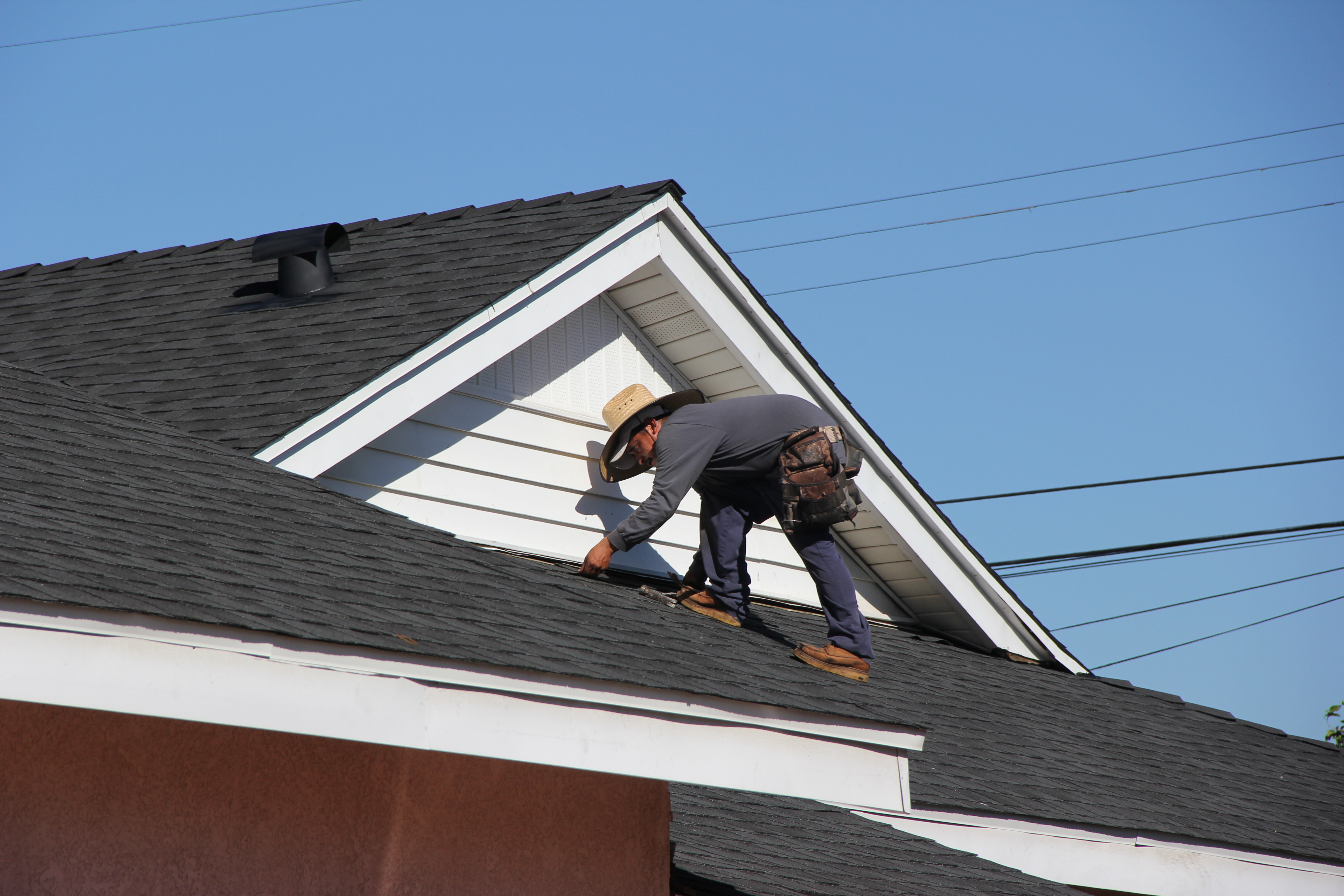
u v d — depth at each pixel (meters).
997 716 32.69
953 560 36.69
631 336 32.53
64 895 14.05
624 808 20.00
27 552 13.45
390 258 33.22
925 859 26.69
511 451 29.41
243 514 19.50
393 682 14.48
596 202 31.48
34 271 39.97
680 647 21.28
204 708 12.99
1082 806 28.06
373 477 26.98
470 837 17.89
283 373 26.75
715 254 31.00
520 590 21.19
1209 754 36.94
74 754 14.36
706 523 27.44
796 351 32.31
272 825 15.84
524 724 15.66
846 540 36.69
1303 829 32.19
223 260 36.50
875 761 19.39
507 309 27.88
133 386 27.98
